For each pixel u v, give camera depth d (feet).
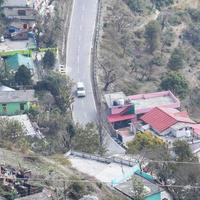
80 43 415.44
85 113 354.74
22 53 390.21
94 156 233.14
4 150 207.82
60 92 349.20
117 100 355.36
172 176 226.38
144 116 345.92
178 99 372.99
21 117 317.63
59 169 205.57
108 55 408.46
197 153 298.56
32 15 415.23
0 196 169.89
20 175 183.62
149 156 243.60
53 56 381.81
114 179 214.90
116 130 344.28
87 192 186.29
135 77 401.90
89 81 382.42
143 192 207.41
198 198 216.95
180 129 329.11
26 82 357.82
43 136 296.92
